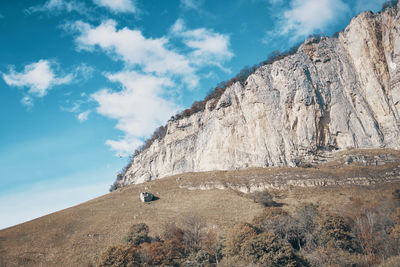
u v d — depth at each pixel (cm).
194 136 11700
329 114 8700
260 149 9056
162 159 12269
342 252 3894
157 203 7550
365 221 4519
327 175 7056
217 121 10562
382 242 4059
